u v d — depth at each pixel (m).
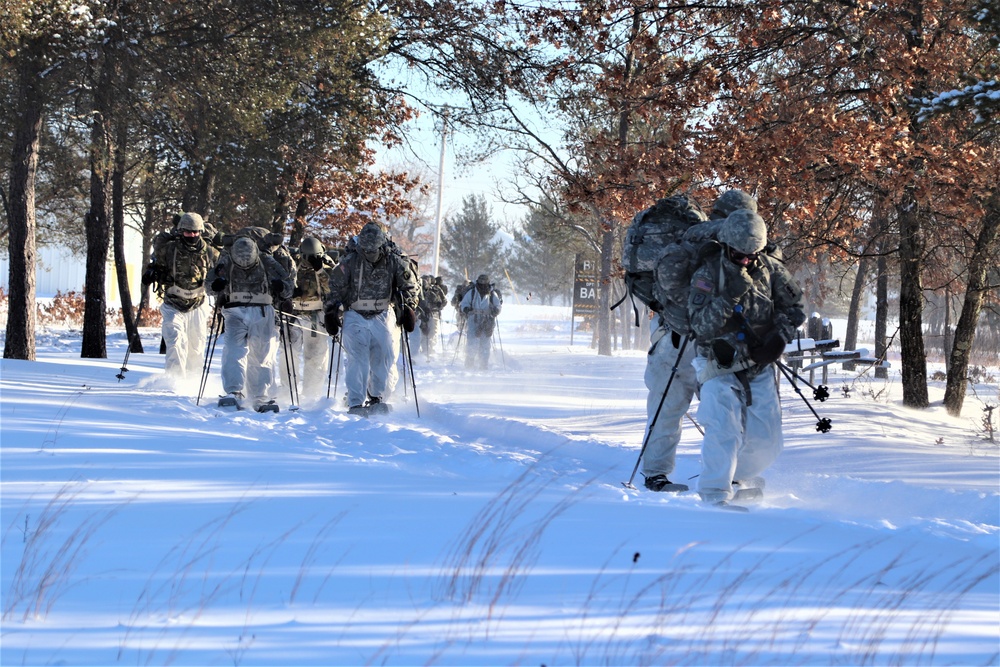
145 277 25.61
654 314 14.50
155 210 63.56
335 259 26.45
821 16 26.97
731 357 12.40
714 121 25.88
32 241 31.66
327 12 35.41
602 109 30.39
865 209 29.34
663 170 25.75
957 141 24.17
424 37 42.97
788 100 25.39
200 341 26.62
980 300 29.48
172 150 42.72
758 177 24.31
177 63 32.88
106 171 36.06
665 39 27.75
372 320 21.98
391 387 22.22
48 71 29.89
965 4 23.81
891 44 24.03
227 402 21.33
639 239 14.00
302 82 39.38
